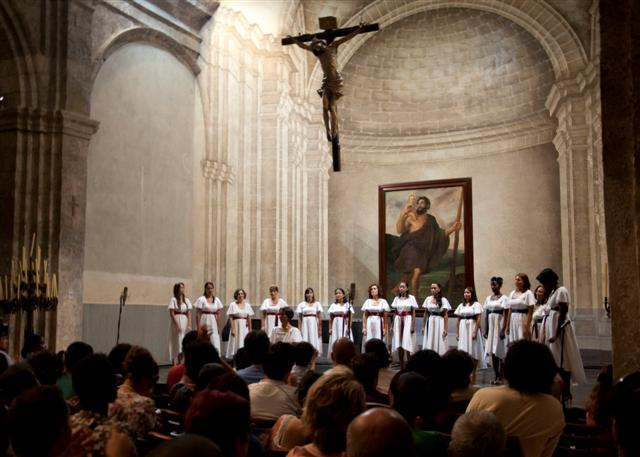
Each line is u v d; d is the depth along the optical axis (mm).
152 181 14203
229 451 2402
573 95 19453
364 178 24219
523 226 22094
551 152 21812
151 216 14125
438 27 22797
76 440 2936
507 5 20234
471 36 22656
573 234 19188
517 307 11305
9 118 11078
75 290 11227
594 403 4125
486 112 23125
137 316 13516
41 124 11148
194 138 15828
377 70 23828
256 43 18344
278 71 18609
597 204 18328
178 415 4605
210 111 16297
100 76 12758
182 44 15086
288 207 19781
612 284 4203
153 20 14180
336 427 2633
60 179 11117
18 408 2477
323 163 22266
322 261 22047
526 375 3650
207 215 16062
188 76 15648
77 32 11617
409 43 23312
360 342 15484
